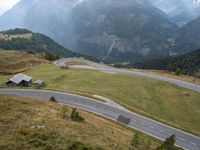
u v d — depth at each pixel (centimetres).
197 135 6350
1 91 9838
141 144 3972
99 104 8119
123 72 13525
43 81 11762
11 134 2845
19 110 4047
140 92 9900
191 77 12950
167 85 10569
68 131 3319
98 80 11488
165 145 4012
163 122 7000
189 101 9169
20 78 11481
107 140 3466
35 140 2759
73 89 10144
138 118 7125
